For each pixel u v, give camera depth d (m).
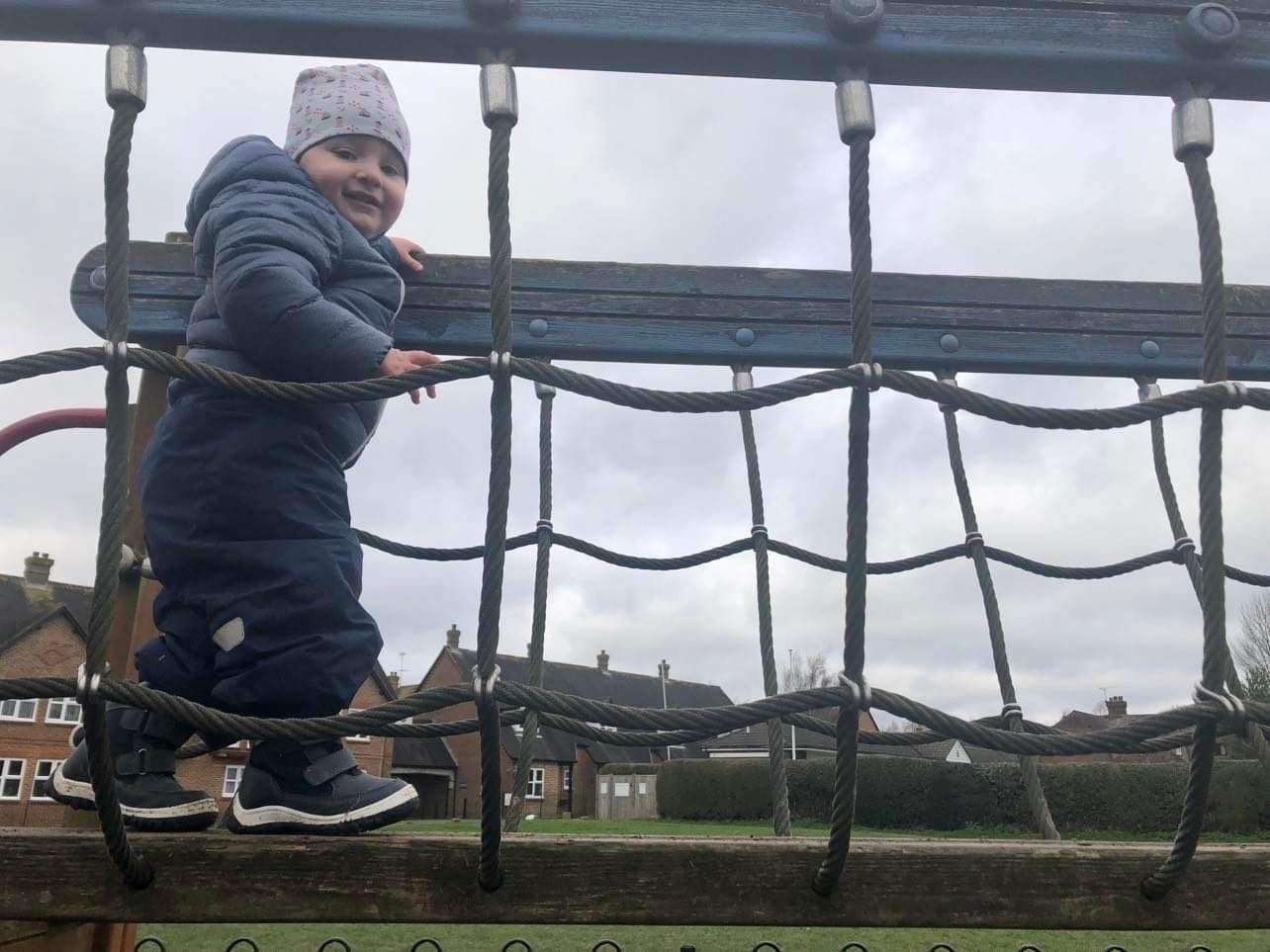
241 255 1.37
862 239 1.06
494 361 1.02
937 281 2.30
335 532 1.39
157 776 1.29
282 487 1.35
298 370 1.38
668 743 1.28
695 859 1.11
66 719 19.69
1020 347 2.28
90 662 0.96
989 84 1.19
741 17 1.14
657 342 2.17
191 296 1.87
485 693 0.98
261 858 1.08
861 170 1.07
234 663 1.27
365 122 1.69
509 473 1.03
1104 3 1.17
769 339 2.22
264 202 1.46
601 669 36.66
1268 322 2.36
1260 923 1.14
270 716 1.28
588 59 1.15
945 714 1.01
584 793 31.89
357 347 1.33
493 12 1.11
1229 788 13.45
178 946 5.04
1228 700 1.00
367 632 1.37
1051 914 1.12
